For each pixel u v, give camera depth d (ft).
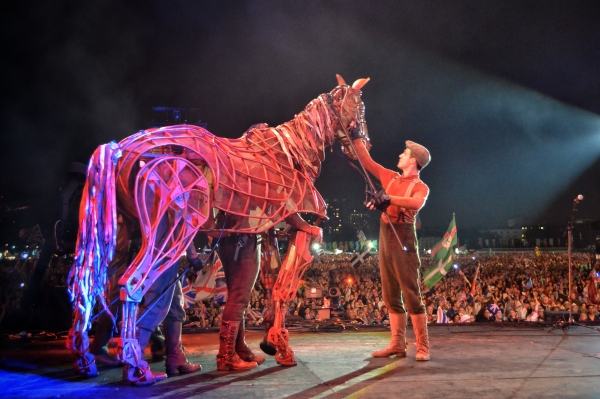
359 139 17.78
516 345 19.35
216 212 14.78
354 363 16.46
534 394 12.41
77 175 24.62
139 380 13.38
